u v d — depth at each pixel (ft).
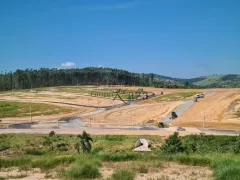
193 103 574.97
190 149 174.40
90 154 85.71
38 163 72.49
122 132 313.94
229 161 69.41
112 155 80.12
